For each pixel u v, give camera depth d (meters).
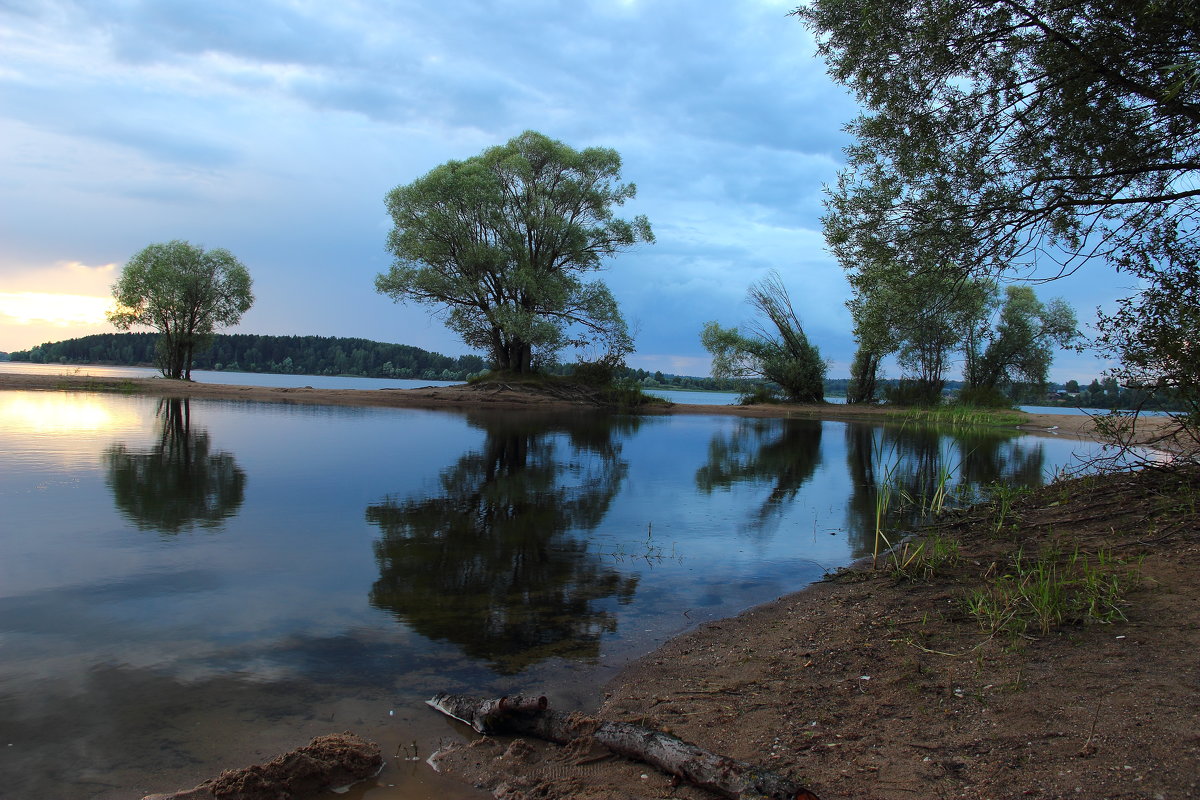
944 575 5.16
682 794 2.59
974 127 7.04
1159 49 5.81
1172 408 6.21
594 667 3.80
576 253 31.53
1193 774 2.32
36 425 14.19
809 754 2.82
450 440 14.58
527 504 8.19
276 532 6.37
